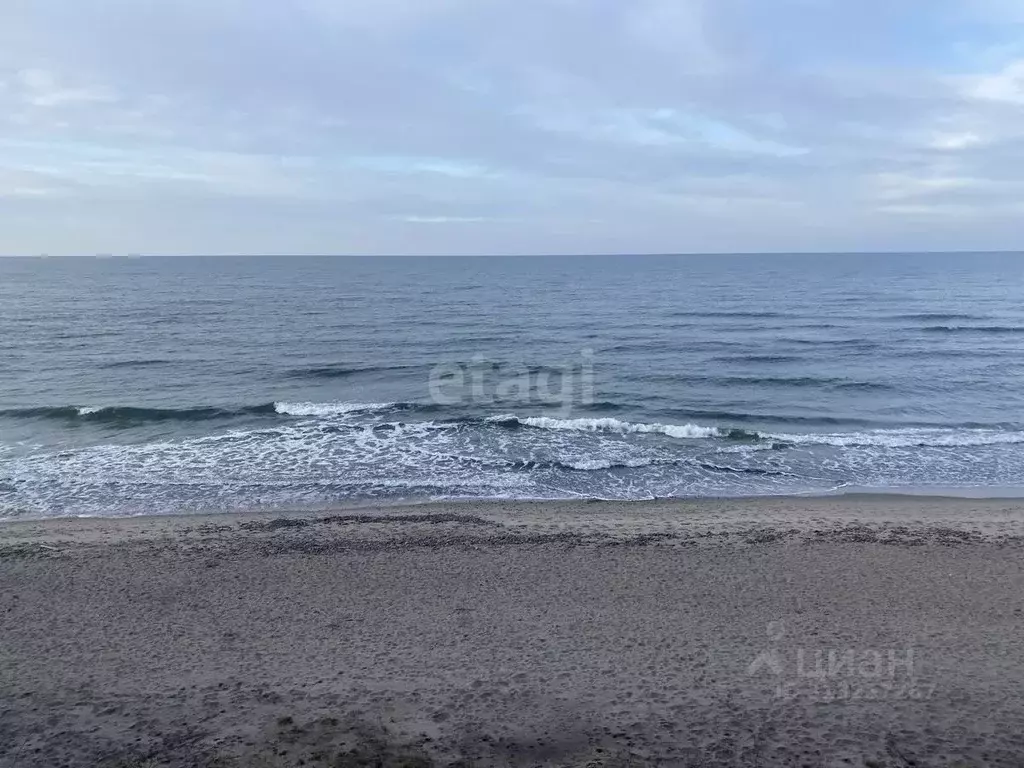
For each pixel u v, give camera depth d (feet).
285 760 15.06
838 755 15.07
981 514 35.86
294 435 52.70
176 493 39.86
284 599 24.95
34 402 66.08
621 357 94.73
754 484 42.37
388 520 34.60
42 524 34.35
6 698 17.95
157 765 14.96
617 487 41.57
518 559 28.91
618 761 15.01
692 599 24.63
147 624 22.86
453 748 15.53
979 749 15.19
